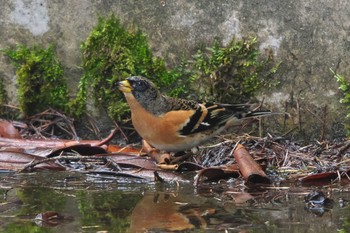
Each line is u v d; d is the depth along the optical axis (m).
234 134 12.57
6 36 12.95
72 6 12.82
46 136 12.95
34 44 12.98
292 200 9.43
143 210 8.90
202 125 11.41
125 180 10.65
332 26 12.43
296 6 12.45
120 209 8.95
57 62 12.98
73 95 13.04
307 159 11.54
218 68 12.72
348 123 12.52
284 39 12.54
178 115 11.29
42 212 8.82
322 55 12.50
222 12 12.61
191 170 11.25
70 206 9.12
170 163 11.53
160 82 12.85
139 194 9.77
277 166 11.32
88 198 9.55
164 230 8.01
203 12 12.64
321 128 12.59
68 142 12.10
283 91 12.66
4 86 13.08
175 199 9.47
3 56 13.01
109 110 12.89
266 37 12.58
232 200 9.41
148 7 12.73
